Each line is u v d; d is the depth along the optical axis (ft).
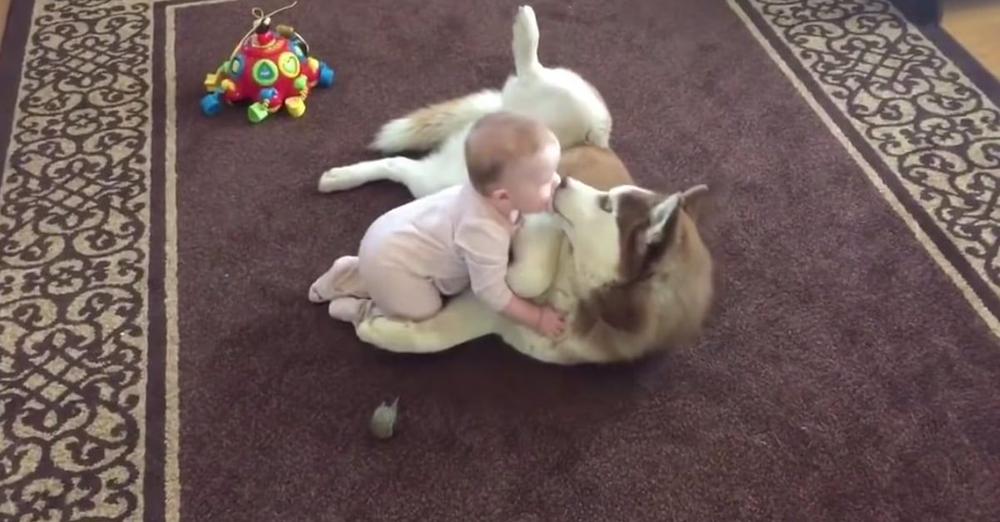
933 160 6.16
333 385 4.99
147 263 5.64
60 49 7.31
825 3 7.54
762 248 5.65
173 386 4.99
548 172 4.44
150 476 4.62
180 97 6.84
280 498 4.53
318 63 6.86
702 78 6.91
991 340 5.12
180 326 5.28
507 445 4.72
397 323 5.00
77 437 4.78
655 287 4.62
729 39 7.25
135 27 7.52
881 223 5.78
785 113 6.59
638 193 4.49
